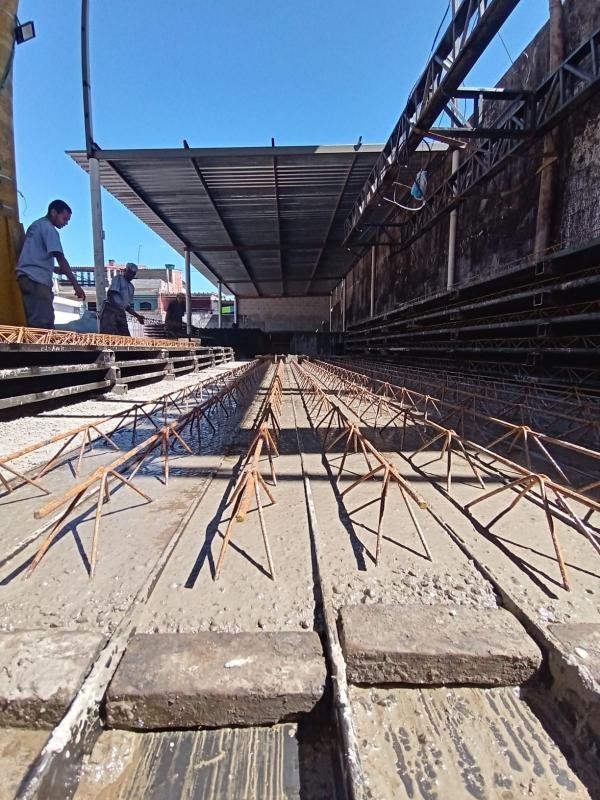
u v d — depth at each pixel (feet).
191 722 3.96
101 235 37.50
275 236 64.34
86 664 4.12
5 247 20.40
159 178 43.78
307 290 112.98
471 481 9.66
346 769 3.32
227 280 99.19
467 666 4.25
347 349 75.72
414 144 26.68
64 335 17.98
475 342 29.66
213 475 10.01
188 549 6.52
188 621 4.89
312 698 3.98
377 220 54.85
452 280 35.68
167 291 146.72
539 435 10.03
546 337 20.12
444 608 4.96
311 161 40.57
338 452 12.03
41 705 3.81
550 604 5.11
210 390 24.17
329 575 5.75
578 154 21.16
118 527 7.22
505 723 3.96
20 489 9.04
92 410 17.30
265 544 6.04
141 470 10.31
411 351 44.68
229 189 46.80
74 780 3.49
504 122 24.84
